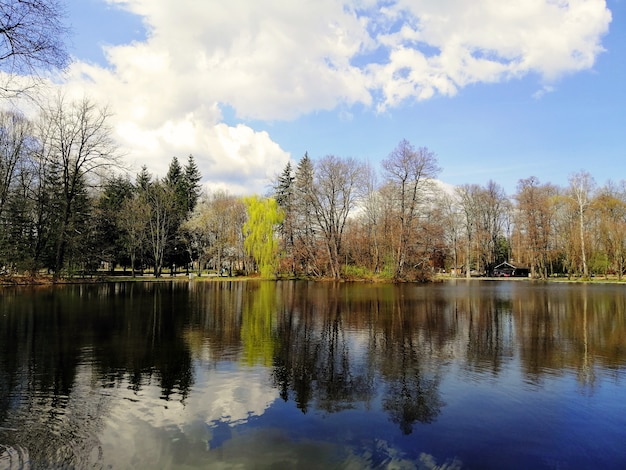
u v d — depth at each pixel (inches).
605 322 729.6
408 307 933.2
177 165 2819.9
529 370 422.9
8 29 286.0
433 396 343.9
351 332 613.9
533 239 2325.3
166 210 2181.3
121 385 357.7
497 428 283.4
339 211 2123.5
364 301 1055.6
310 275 2138.3
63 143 1422.2
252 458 236.4
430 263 2026.3
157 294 1163.9
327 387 362.3
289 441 258.5
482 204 2832.2
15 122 1301.7
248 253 2107.5
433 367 430.6
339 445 254.7
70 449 243.6
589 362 456.1
